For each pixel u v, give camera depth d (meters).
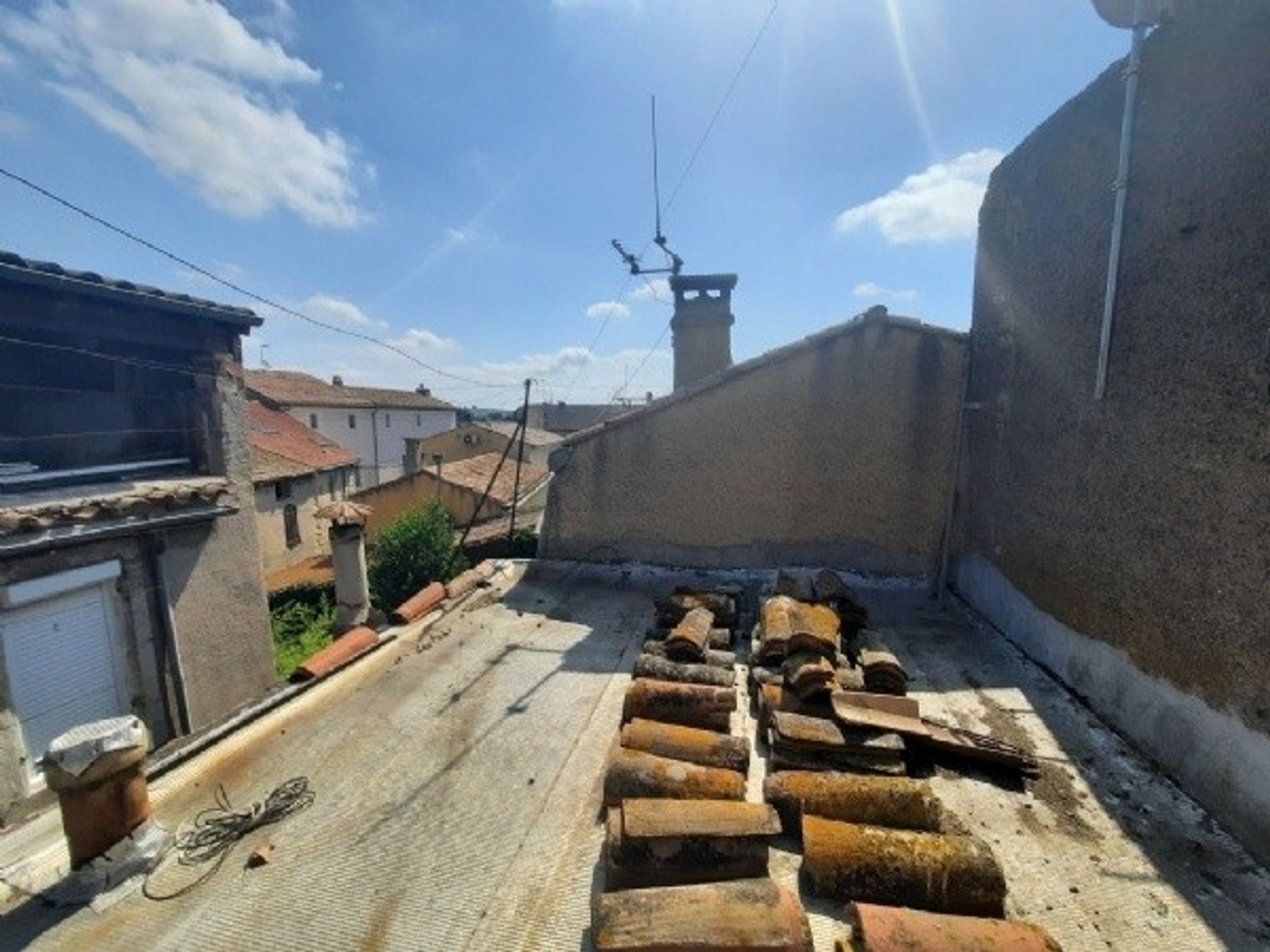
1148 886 2.46
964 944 1.94
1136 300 3.50
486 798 3.27
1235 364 2.76
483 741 3.84
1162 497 3.26
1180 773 3.07
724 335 8.88
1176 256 3.18
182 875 2.83
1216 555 2.87
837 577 5.56
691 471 6.95
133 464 6.66
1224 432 2.82
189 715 6.53
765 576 6.77
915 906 2.27
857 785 2.79
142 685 6.11
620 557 7.22
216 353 7.05
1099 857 2.62
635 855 2.42
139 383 7.03
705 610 5.12
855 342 6.49
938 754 3.31
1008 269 5.30
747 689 4.19
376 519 20.19
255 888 2.73
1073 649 4.14
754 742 3.51
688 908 2.10
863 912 2.06
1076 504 4.13
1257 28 2.66
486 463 22.97
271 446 21.31
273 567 18.81
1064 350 4.34
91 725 2.88
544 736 3.87
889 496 6.58
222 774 3.61
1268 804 2.57
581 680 4.64
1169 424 3.21
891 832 2.49
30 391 6.50
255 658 7.42
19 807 5.09
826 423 6.63
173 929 2.54
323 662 4.92
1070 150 4.29
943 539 6.45
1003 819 2.88
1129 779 3.17
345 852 2.92
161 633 6.28
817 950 2.10
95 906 2.68
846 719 3.20
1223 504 2.83
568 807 3.16
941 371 6.35
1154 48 3.34
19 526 4.91
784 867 2.53
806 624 4.18
